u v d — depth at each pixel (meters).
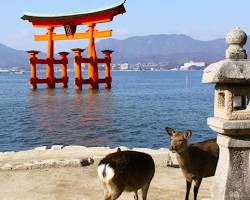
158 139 31.45
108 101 64.25
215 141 8.89
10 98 70.38
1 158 13.16
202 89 100.81
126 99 68.12
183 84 130.38
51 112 49.06
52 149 14.77
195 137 32.56
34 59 85.56
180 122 40.94
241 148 6.53
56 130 35.41
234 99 6.61
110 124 38.97
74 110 51.31
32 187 9.88
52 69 87.81
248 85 6.35
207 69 6.61
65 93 80.50
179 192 9.52
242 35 6.40
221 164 6.77
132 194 9.30
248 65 6.25
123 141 30.62
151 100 66.75
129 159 7.55
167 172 11.22
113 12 70.69
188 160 8.34
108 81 87.50
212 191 6.93
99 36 77.25
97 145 28.86
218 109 6.69
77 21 77.25
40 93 81.50
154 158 11.91
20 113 47.97
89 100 65.88
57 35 82.75
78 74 82.81
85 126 37.69
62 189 9.71
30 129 35.88
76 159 11.97
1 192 9.52
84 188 9.78
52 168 11.61
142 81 158.75
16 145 28.80
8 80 189.88
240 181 6.55
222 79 6.18
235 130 6.36
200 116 45.72
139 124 39.19
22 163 11.83
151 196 9.23
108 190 7.30
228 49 6.47
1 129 35.88
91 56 83.44
